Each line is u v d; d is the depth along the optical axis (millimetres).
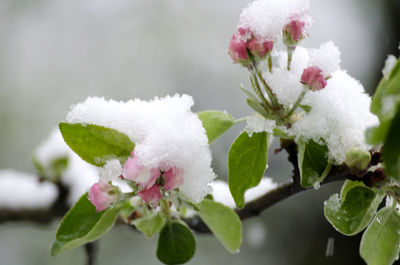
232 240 488
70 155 671
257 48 467
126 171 446
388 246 476
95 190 458
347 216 465
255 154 473
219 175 1113
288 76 479
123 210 495
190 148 456
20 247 1174
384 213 476
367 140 414
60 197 666
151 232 494
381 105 418
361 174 457
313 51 473
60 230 469
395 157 410
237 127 1156
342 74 489
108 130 452
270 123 473
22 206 670
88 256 654
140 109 463
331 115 473
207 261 1195
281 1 472
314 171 467
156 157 448
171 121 460
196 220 553
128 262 1175
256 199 531
